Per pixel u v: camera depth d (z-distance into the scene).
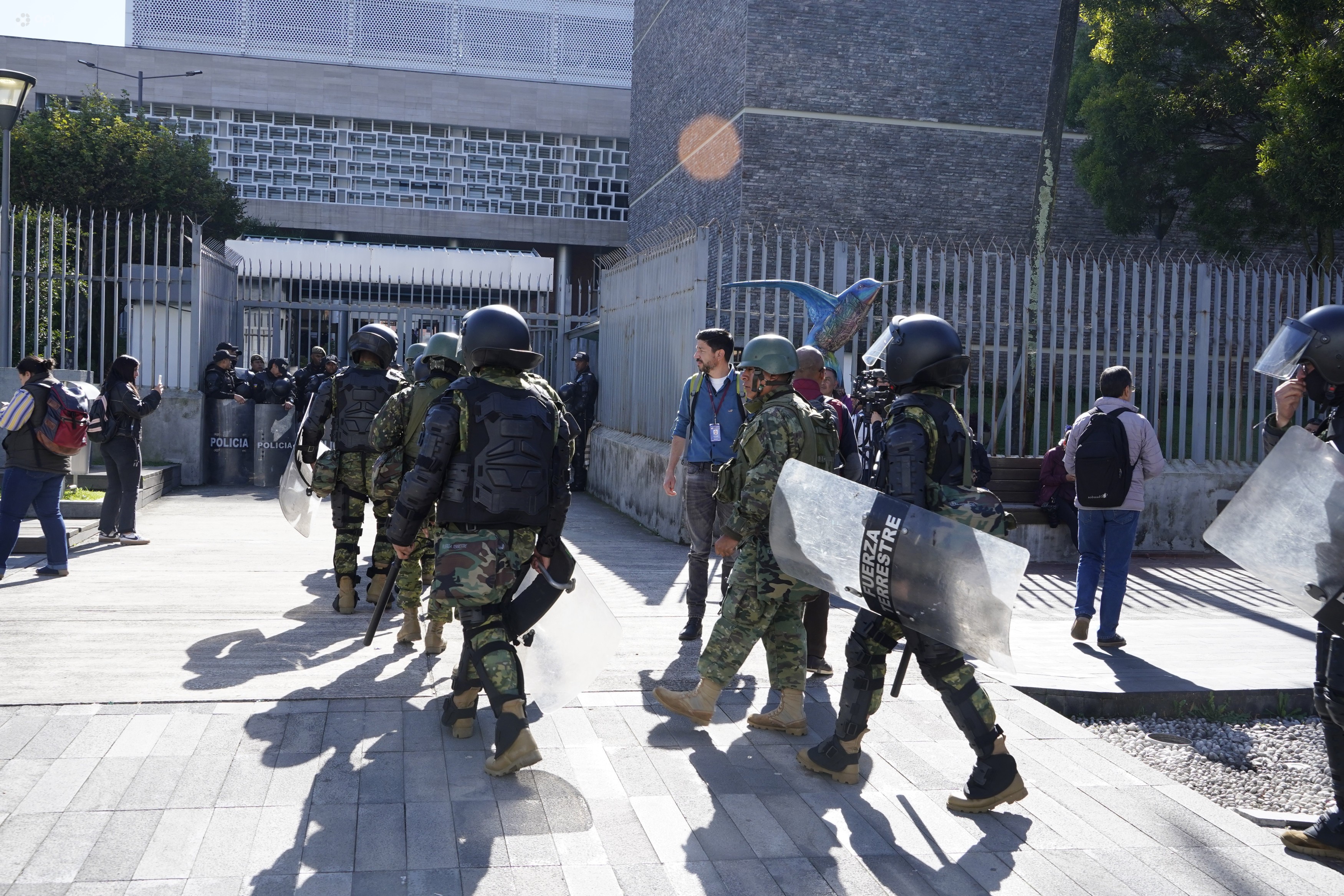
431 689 4.96
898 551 3.49
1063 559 10.10
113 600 6.94
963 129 24.08
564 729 4.46
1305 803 4.42
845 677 3.93
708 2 25.88
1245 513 3.50
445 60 41.75
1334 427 3.78
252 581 7.83
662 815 3.57
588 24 42.75
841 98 23.50
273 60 37.94
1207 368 10.66
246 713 4.51
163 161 27.33
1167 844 3.44
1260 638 6.85
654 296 12.04
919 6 23.86
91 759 3.91
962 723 3.65
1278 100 15.80
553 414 4.04
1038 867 3.24
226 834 3.29
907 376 3.70
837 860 3.26
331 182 38.66
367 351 6.59
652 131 30.77
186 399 15.02
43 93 36.81
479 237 38.94
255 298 25.20
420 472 3.83
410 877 3.04
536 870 3.12
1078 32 23.27
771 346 4.29
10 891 2.88
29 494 7.61
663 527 10.95
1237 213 18.58
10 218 11.98
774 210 23.19
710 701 4.41
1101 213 24.67
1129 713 5.47
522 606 3.98
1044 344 11.17
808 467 3.82
